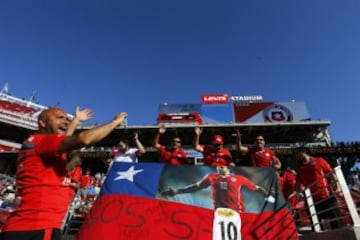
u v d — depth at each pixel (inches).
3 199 360.8
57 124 100.7
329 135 1621.6
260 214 199.5
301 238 226.1
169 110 1747.0
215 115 1706.4
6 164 1194.0
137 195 196.7
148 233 179.3
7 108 1722.4
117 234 177.2
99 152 1098.7
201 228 186.1
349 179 644.7
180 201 196.7
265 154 301.0
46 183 87.8
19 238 80.1
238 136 318.7
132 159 284.8
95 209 189.5
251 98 1802.4
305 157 276.1
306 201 269.9
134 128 1513.3
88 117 118.8
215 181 211.0
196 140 309.3
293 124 1558.8
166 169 213.8
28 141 93.1
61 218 89.6
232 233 187.6
